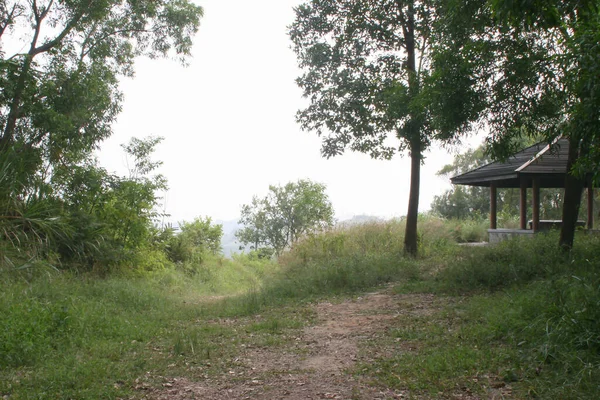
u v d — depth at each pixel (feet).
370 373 16.75
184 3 52.90
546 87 29.76
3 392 14.92
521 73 29.22
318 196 95.61
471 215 111.24
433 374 15.90
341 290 37.14
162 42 53.42
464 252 43.42
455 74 30.66
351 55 47.85
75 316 23.45
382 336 22.20
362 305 31.19
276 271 54.34
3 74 38.27
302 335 23.54
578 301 19.92
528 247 38.52
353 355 19.40
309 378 16.70
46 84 40.47
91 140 45.73
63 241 37.63
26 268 31.24
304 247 55.98
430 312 26.68
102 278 39.04
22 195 36.96
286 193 96.32
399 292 33.94
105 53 49.73
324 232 58.75
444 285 33.32
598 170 20.76
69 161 44.16
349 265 42.06
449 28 32.09
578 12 20.83
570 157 33.65
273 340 22.18
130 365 18.15
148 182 48.26
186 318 29.37
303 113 49.26
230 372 17.57
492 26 29.60
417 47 47.73
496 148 32.55
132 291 34.50
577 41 20.26
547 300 21.50
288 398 14.87
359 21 47.11
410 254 49.01
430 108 33.06
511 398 13.73
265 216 97.40
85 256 38.88
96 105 45.09
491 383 14.89
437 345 19.61
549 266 30.66
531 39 29.45
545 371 15.37
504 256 36.47
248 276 63.77
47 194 38.55
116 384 16.10
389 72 47.57
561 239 34.76
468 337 20.11
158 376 17.07
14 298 25.00
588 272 25.85
